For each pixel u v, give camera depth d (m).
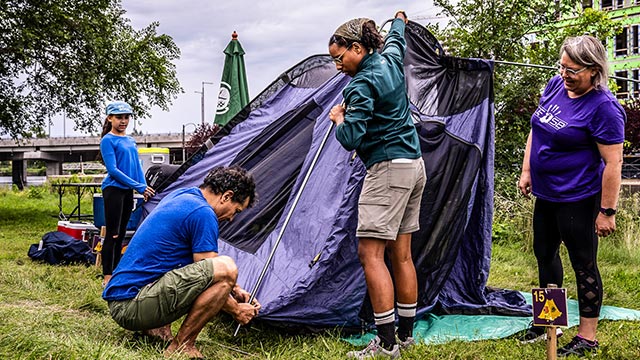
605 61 3.51
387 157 3.40
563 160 3.67
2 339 2.96
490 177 4.52
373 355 3.43
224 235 4.64
